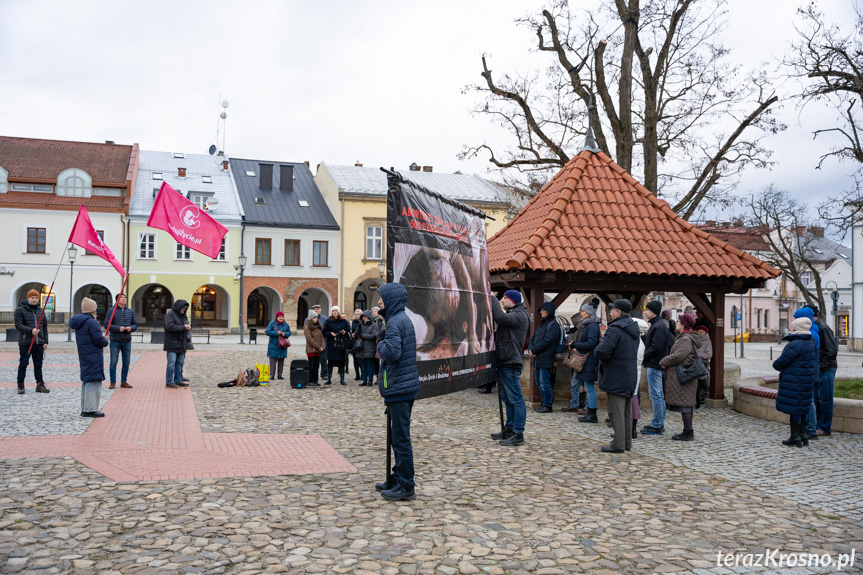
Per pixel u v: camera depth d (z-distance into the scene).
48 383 14.90
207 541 5.03
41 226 42.56
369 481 6.96
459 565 4.70
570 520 5.79
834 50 14.98
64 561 4.56
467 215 8.43
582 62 19.31
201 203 46.12
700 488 7.00
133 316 14.62
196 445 8.54
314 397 14.03
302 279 47.38
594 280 12.87
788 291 64.94
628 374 8.73
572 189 14.23
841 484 7.29
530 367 12.98
